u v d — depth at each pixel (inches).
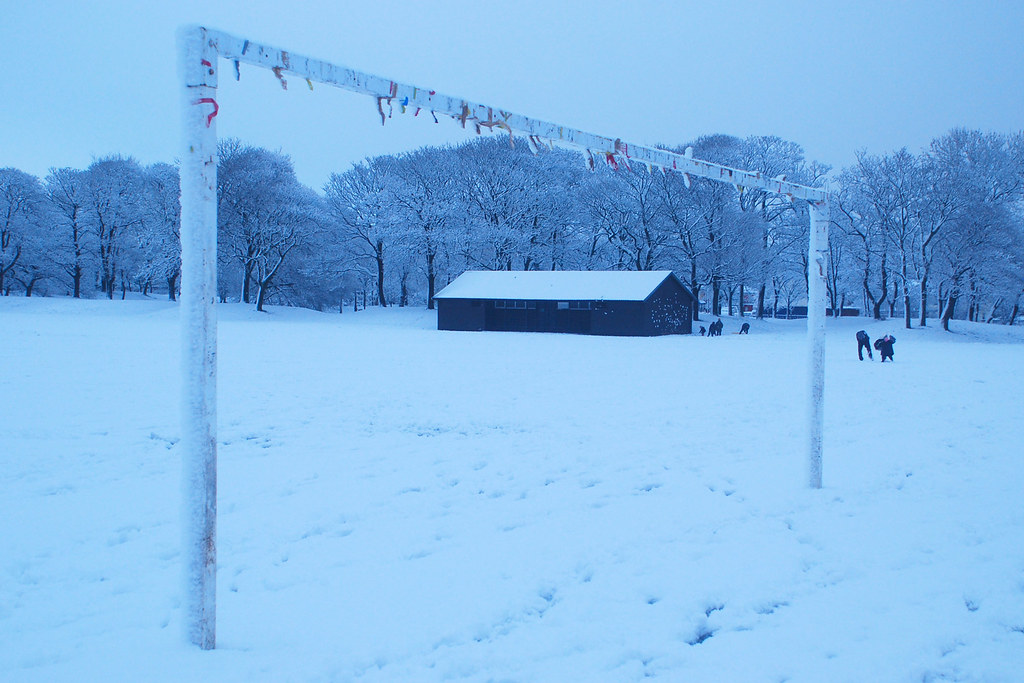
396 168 2434.8
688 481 306.3
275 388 620.4
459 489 300.0
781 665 146.9
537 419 475.5
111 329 1331.2
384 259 2509.8
